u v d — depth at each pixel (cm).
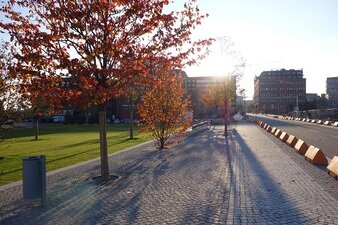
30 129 5447
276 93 15100
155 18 1018
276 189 927
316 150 1360
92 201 845
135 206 793
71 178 1138
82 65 970
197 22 1089
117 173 1209
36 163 801
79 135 3747
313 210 737
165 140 1995
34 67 956
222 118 5491
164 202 821
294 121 6888
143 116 1975
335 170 1059
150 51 1031
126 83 1073
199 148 1939
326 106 13350
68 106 1019
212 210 750
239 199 832
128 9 984
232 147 1970
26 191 796
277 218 689
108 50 979
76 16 952
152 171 1234
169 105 1964
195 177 1103
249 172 1176
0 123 1805
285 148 1914
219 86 4903
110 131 4372
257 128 4169
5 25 934
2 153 1997
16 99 1753
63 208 792
